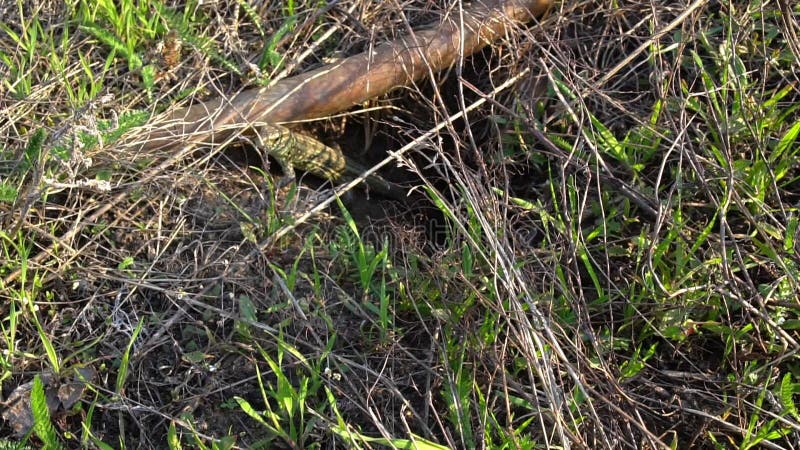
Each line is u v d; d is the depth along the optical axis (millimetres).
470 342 2293
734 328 2336
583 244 2412
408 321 2467
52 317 2359
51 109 2693
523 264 2393
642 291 2381
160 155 2670
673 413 2242
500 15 2992
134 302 2436
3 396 2197
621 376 2271
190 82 2904
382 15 3154
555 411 1942
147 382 2287
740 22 2842
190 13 3053
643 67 2979
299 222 2607
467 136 3033
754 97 2756
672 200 2559
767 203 2609
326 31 3141
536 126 2756
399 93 3199
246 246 2600
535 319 2225
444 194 3059
